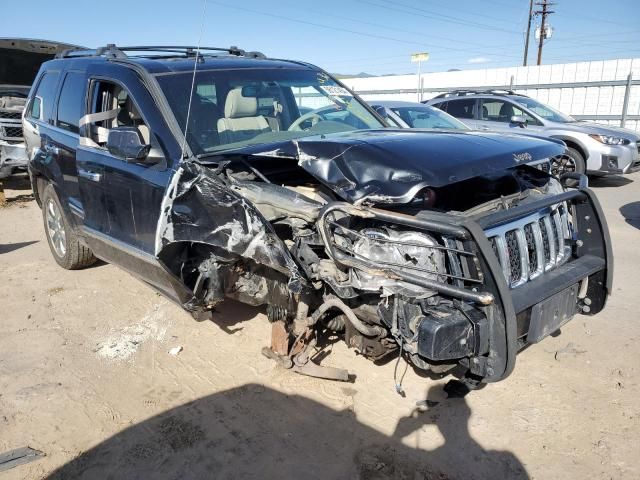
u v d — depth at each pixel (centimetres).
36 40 977
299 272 293
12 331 424
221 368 366
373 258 288
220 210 309
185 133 353
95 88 443
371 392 337
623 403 320
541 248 322
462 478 265
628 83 1510
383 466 273
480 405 322
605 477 264
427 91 2039
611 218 757
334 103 470
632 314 436
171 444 293
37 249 635
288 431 302
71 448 292
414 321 273
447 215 275
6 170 855
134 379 356
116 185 387
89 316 448
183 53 479
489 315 265
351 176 296
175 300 364
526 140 359
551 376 350
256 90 424
